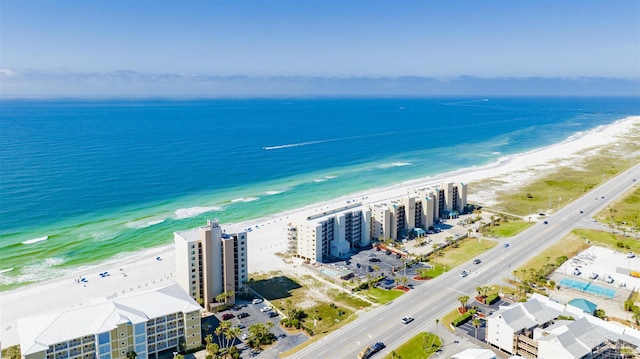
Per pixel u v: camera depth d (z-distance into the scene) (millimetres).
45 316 127375
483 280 184125
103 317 125625
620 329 132500
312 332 146500
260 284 182625
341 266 199250
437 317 155750
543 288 176250
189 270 159500
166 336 134250
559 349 120562
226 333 136625
